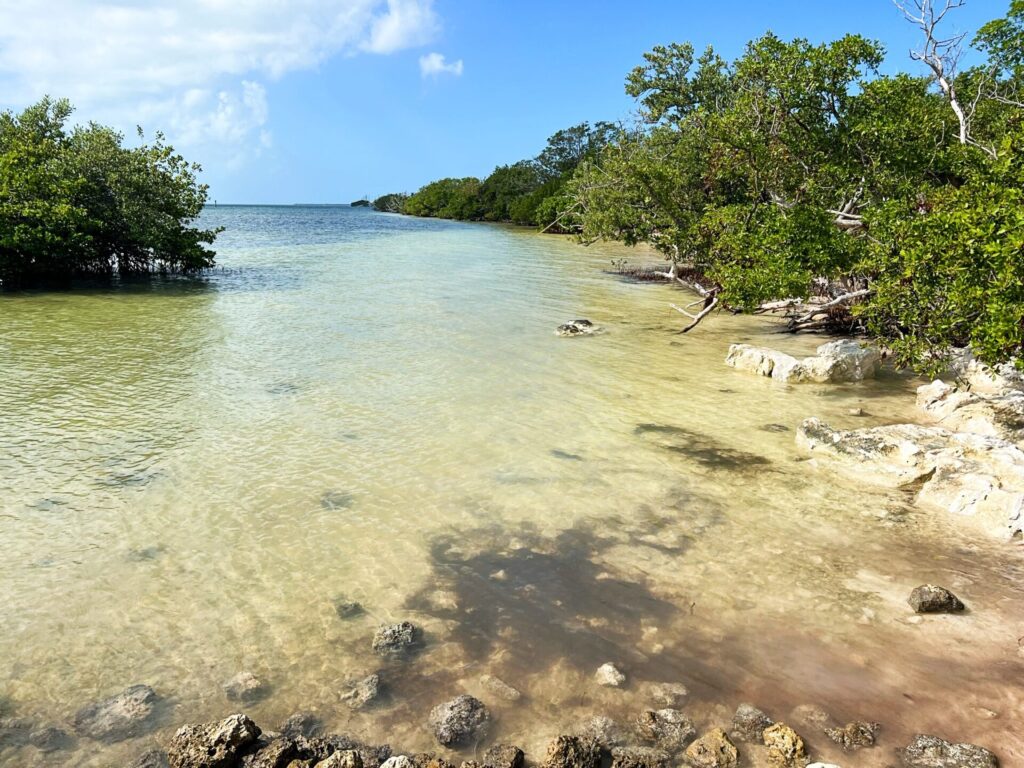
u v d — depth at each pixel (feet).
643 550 26.23
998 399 39.65
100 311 72.79
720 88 112.57
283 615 21.89
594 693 18.70
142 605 22.22
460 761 16.29
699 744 16.61
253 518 28.12
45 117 96.43
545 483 32.01
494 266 128.26
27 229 82.02
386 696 18.44
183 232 102.53
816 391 47.67
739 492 31.40
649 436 38.45
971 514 28.76
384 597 23.00
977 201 33.17
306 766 15.64
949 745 16.51
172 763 15.80
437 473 32.89
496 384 47.98
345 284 98.48
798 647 20.63
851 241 52.13
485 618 21.97
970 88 60.29
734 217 61.21
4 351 54.08
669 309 82.38
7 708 17.79
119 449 34.94
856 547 26.50
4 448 34.68
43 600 22.33
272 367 51.34
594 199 107.34
